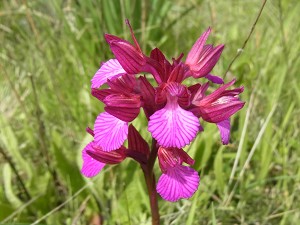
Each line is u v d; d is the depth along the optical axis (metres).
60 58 0.21
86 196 0.15
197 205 0.14
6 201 0.15
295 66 0.18
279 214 0.14
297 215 0.14
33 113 0.18
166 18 0.24
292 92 0.17
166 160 0.09
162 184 0.09
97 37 0.21
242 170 0.14
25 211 0.15
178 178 0.09
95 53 0.21
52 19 0.22
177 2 0.28
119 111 0.09
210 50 0.09
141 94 0.09
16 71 0.21
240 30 0.23
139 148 0.10
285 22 0.20
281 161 0.16
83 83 0.19
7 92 0.20
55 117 0.19
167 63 0.09
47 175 0.15
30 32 0.22
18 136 0.18
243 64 0.19
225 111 0.09
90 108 0.18
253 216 0.14
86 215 0.15
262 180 0.15
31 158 0.17
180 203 0.15
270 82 0.18
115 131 0.09
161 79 0.09
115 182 0.15
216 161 0.14
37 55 0.21
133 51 0.09
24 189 0.15
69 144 0.17
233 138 0.17
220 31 0.23
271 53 0.19
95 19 0.21
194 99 0.09
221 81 0.10
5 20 0.24
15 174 0.16
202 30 0.23
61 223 0.15
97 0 0.20
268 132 0.15
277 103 0.17
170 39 0.22
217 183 0.14
